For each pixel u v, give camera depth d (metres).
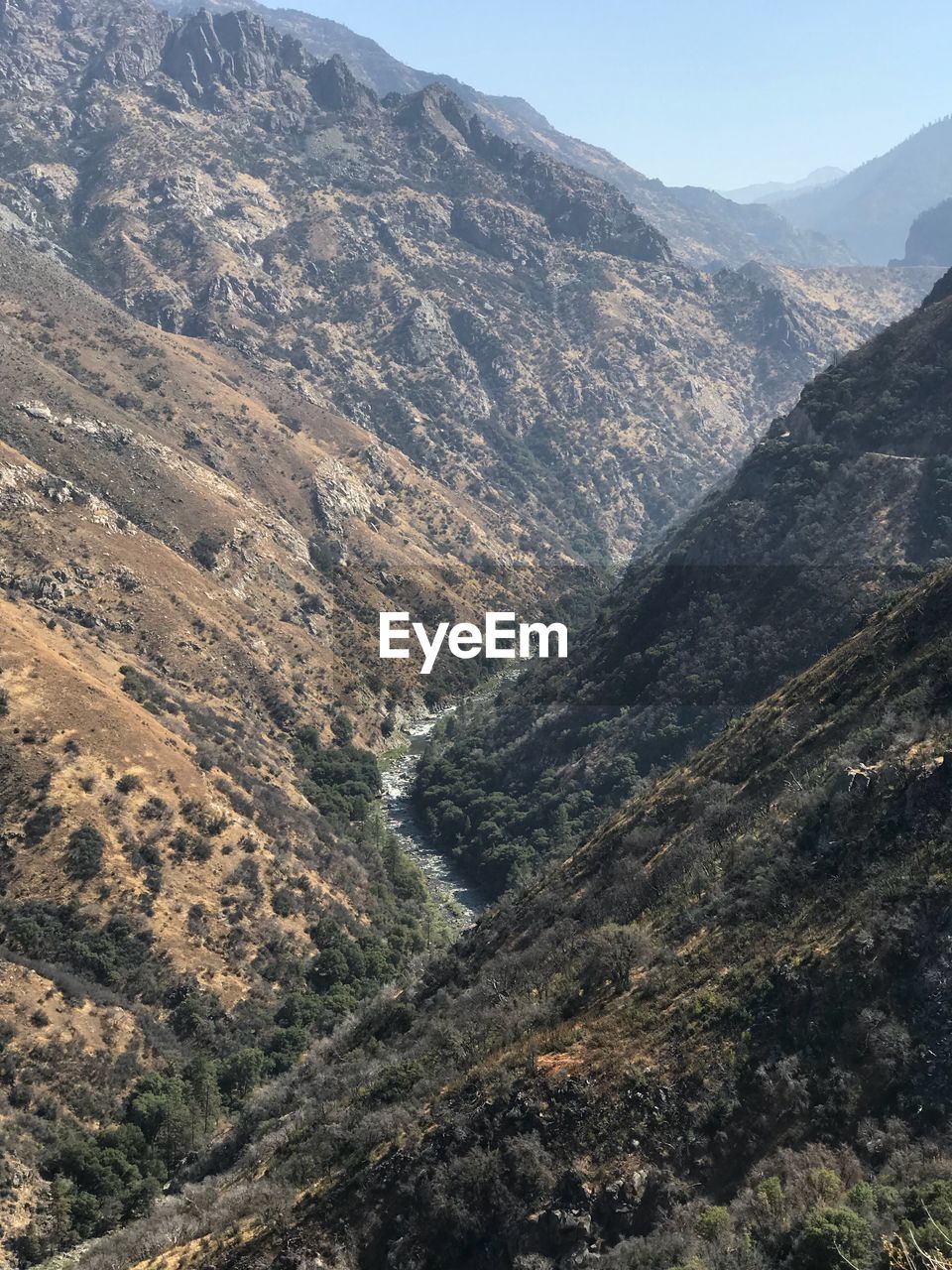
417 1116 32.34
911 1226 19.59
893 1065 25.89
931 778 31.91
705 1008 30.12
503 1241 26.95
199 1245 33.03
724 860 39.19
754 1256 22.38
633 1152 27.25
